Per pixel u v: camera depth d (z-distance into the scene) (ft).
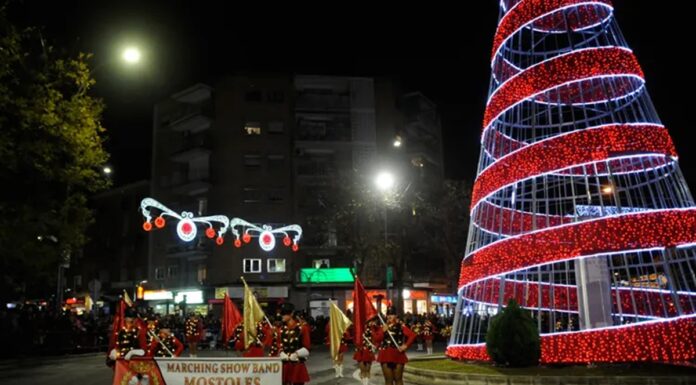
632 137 57.11
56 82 79.46
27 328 92.79
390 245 147.43
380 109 186.19
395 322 42.93
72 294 225.76
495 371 54.85
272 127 180.55
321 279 171.94
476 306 69.41
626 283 69.46
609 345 53.16
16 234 76.74
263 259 173.06
